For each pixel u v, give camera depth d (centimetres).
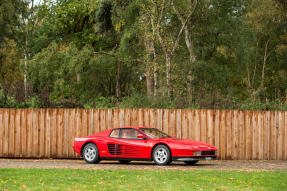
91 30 4109
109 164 1420
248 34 3222
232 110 1697
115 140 1426
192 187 830
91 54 3366
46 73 3055
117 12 3138
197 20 3055
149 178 945
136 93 2086
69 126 1723
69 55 3138
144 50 3098
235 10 3203
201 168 1230
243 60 3244
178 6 2841
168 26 2909
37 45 3950
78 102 1914
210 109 1712
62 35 4178
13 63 4350
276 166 1350
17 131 1731
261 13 4119
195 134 1689
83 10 3791
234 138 1689
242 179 932
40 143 1722
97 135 1469
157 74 2820
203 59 3130
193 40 3147
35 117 1733
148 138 1391
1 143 1730
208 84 2817
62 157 1714
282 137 1708
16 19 3759
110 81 3891
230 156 1681
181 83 2664
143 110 1706
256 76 4666
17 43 3884
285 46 4272
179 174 1012
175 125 1694
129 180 917
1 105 1820
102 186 836
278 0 4175
